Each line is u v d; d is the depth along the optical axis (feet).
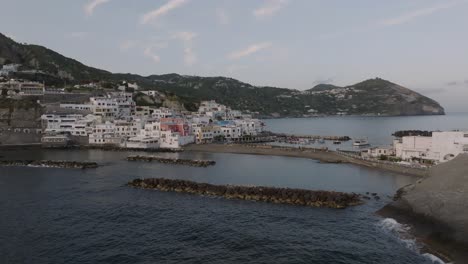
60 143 536.01
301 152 465.06
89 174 323.78
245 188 243.19
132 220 193.26
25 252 151.94
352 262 142.31
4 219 193.67
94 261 143.74
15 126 563.07
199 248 156.04
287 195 229.86
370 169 346.95
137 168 357.61
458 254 144.05
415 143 362.74
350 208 213.66
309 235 170.81
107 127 561.43
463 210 175.01
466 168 221.87
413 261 142.61
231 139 643.04
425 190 211.00
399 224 184.24
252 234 172.04
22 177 307.78
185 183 262.47
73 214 203.31
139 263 141.69
